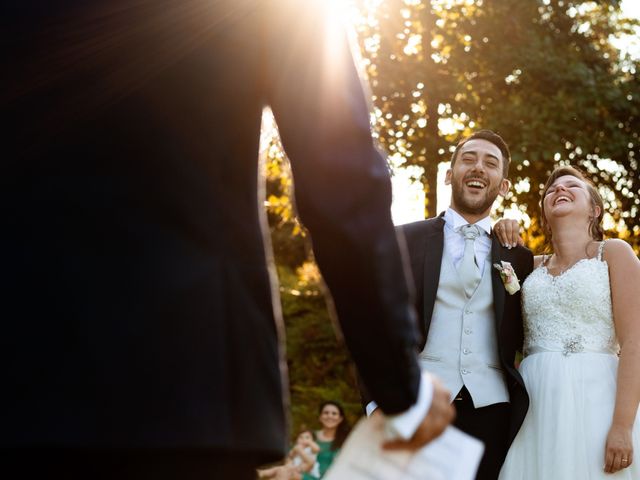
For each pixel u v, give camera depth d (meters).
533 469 4.04
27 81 1.03
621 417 3.93
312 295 13.46
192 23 1.06
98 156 1.01
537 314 4.21
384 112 11.63
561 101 11.73
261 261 1.10
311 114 1.08
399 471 1.14
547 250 4.53
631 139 12.47
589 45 12.71
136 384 0.96
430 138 11.55
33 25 1.04
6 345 0.96
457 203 4.28
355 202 1.06
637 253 12.90
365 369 1.10
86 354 0.96
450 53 11.80
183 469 0.99
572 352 4.11
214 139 1.06
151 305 0.98
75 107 1.02
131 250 0.99
